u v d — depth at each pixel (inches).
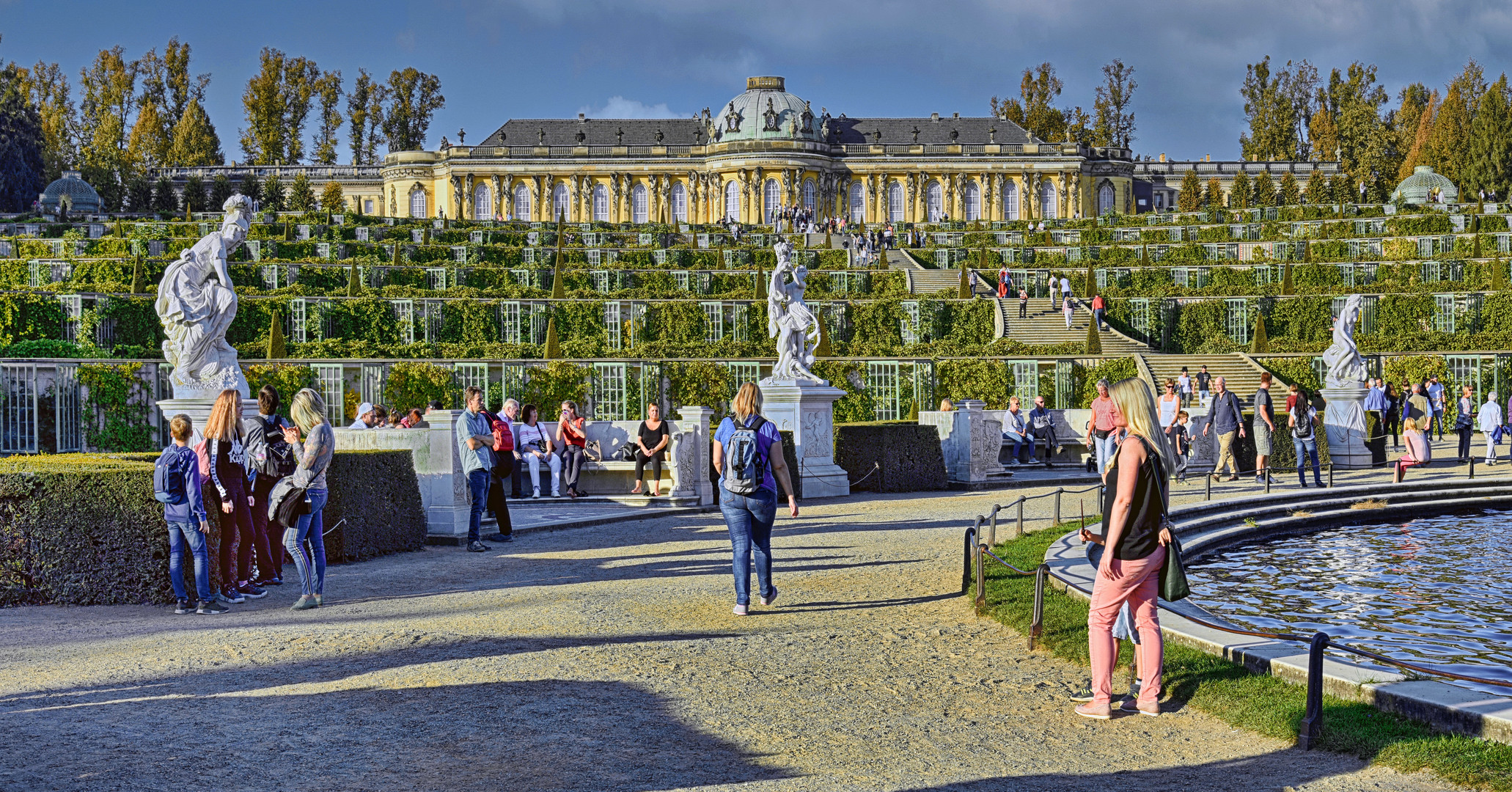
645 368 1712.6
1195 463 1131.9
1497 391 1729.8
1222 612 501.7
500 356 1939.0
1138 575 332.8
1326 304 2274.9
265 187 4234.7
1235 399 1039.0
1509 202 3927.2
